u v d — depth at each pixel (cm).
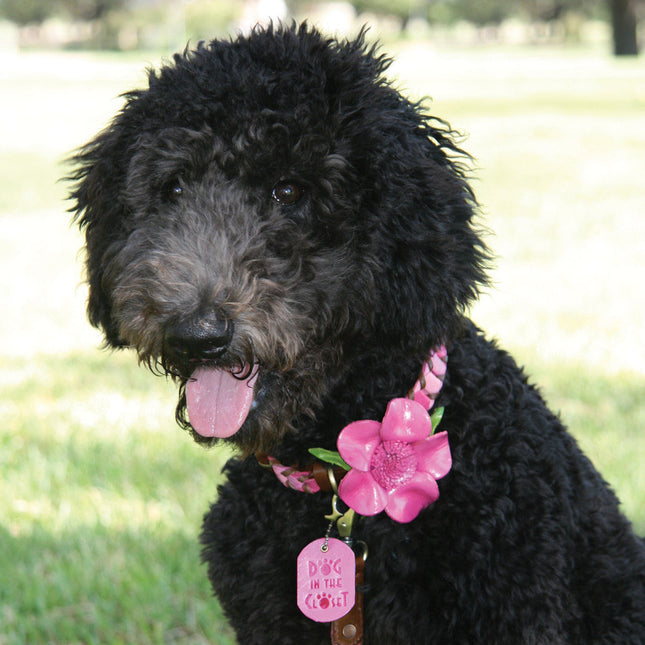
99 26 9700
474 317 909
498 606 326
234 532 363
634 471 562
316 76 337
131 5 9644
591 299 973
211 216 326
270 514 352
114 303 352
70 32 10538
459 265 352
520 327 871
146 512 539
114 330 391
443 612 329
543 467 348
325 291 331
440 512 331
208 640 456
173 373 330
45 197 1700
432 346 337
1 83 4228
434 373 338
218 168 335
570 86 3459
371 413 350
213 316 301
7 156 2180
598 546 365
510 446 342
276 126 326
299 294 328
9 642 446
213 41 368
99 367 816
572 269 1105
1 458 616
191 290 305
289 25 379
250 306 309
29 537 523
